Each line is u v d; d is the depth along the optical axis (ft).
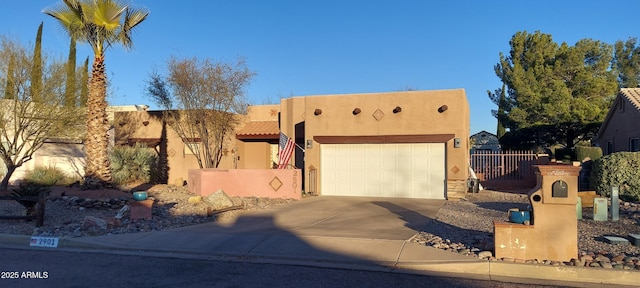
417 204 55.11
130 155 69.31
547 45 127.75
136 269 27.43
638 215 42.34
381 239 33.50
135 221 40.93
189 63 74.84
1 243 35.24
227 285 24.02
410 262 27.89
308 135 66.69
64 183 69.51
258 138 81.41
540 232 26.99
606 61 128.88
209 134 77.41
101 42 54.60
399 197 63.10
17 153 60.23
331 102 65.82
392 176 63.77
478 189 68.23
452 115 60.70
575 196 26.55
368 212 48.01
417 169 62.75
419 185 62.54
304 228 38.40
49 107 61.36
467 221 41.52
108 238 35.19
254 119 84.64
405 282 24.66
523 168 76.89
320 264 28.66
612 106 94.89
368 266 28.09
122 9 53.67
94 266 28.17
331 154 66.44
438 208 51.16
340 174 65.87
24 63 59.77
